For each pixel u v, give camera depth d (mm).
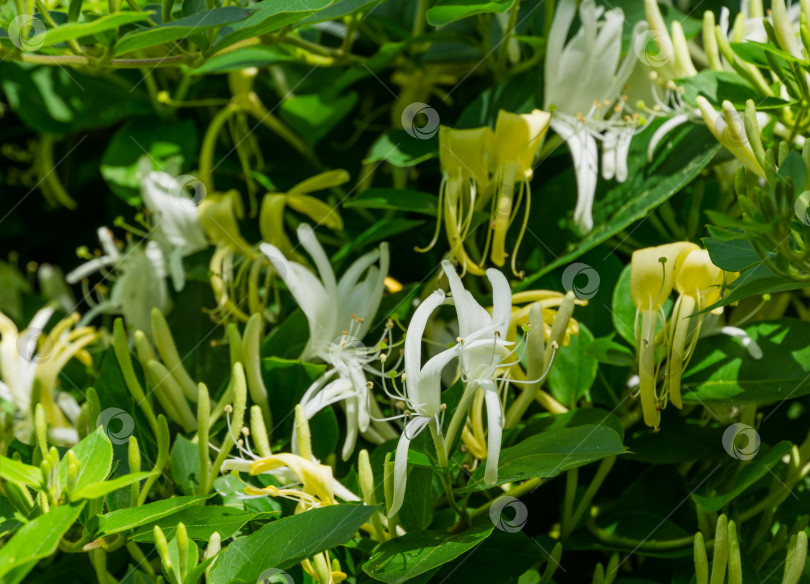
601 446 588
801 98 621
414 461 594
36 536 560
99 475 584
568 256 635
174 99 756
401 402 613
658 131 646
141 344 628
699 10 710
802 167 586
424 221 668
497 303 587
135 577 601
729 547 581
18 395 678
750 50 634
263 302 675
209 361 687
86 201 853
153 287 696
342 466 647
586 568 642
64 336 687
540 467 586
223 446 608
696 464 649
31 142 856
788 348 619
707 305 609
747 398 616
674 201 670
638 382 632
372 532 608
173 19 636
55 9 651
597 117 654
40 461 592
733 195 661
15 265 804
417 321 589
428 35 696
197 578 575
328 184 667
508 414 619
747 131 596
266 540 577
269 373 637
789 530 629
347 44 703
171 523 595
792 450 626
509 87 683
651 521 630
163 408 639
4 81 768
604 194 654
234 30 614
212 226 684
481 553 606
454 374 648
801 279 586
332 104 734
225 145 754
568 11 650
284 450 635
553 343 604
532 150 631
